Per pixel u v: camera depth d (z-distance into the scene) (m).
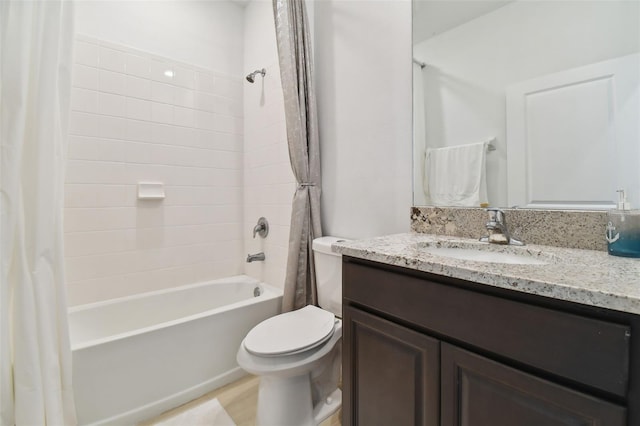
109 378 1.25
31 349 1.06
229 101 2.25
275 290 1.93
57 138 1.19
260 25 2.13
